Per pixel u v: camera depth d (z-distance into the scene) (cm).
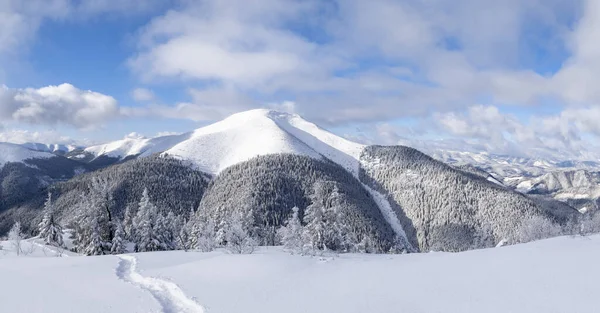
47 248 5512
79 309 1499
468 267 1969
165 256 3228
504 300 1305
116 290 1834
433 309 1284
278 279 2014
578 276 1527
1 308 1513
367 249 6091
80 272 2350
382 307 1347
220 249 4644
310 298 1552
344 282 1833
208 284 1947
